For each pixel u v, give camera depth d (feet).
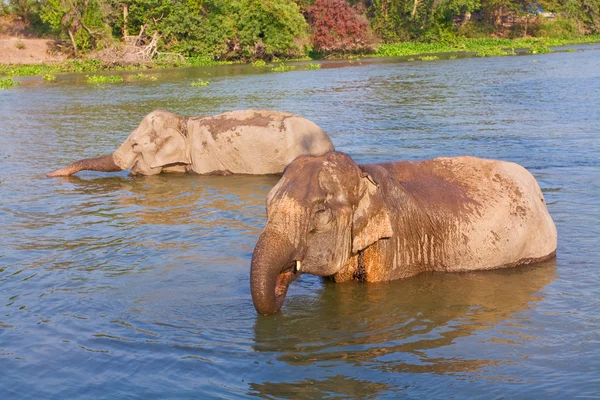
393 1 232.12
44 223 31.94
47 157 49.67
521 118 61.82
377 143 50.70
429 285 23.54
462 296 22.50
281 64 168.14
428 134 54.39
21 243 28.81
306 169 21.01
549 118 61.05
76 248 28.02
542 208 26.04
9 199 36.91
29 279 24.52
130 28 186.29
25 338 19.70
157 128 43.11
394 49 205.57
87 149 52.80
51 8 172.55
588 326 19.77
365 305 21.89
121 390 16.74
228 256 26.50
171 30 183.42
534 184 26.40
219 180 40.93
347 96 88.28
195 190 38.29
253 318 20.90
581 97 76.59
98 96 99.14
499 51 179.11
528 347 18.58
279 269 19.60
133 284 23.82
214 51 188.96
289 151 41.60
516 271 24.81
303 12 211.41
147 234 29.68
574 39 241.55
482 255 24.70
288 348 18.85
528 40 230.48
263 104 80.74
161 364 17.98
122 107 82.69
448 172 25.67
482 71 124.88
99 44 177.99
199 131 43.16
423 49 211.61
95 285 23.81
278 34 189.67
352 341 19.27
